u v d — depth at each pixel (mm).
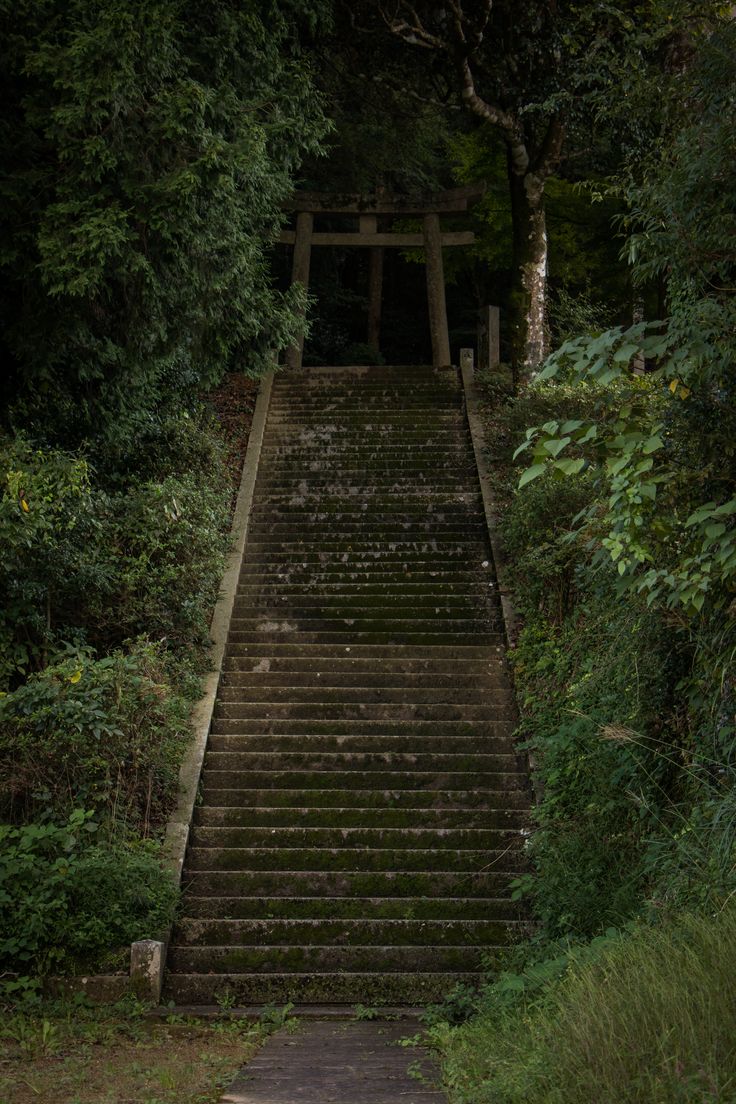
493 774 8797
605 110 6000
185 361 13359
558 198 18516
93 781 7910
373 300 23766
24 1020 5922
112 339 9617
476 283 23859
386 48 16297
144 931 6906
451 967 6973
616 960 4293
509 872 7824
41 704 7594
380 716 9773
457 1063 4523
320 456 14430
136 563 10352
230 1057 5336
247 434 15156
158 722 8797
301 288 10391
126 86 7844
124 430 11352
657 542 5090
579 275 19250
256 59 9547
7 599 8922
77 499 9195
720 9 5422
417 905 7465
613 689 7441
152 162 8328
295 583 11930
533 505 10797
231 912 7457
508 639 10703
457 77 14859
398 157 19578
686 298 5434
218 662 10375
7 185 8078
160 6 7906
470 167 19719
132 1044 5637
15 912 6617
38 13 8000
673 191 4996
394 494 13539
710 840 5066
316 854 7969
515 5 14789
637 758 6324
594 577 7828
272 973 6895
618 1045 3523
